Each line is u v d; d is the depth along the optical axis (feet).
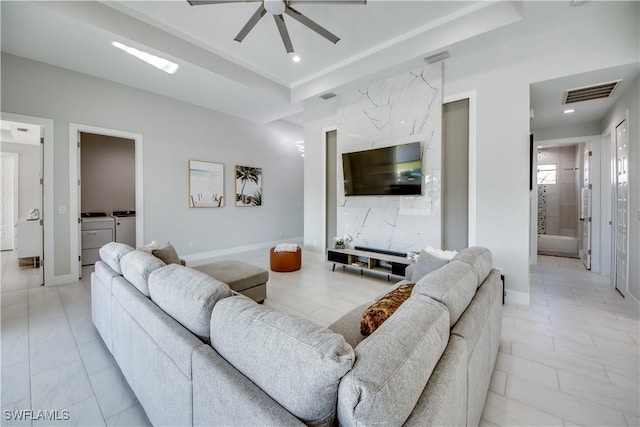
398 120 13.47
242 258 18.28
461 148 12.05
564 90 10.75
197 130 17.61
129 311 5.29
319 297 11.19
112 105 13.92
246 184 20.76
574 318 9.20
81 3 9.30
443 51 11.11
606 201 14.32
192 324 3.94
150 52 11.12
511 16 9.35
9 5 8.51
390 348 2.74
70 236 12.71
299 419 2.51
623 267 10.98
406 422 2.40
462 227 12.14
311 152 17.89
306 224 18.39
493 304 5.88
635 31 8.66
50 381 5.92
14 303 10.18
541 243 20.36
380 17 10.54
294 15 8.77
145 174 15.31
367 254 13.79
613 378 6.19
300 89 16.38
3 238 20.01
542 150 22.54
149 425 4.83
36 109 11.76
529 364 6.72
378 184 14.05
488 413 5.19
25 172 20.71
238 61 13.94
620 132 11.35
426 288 4.33
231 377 3.01
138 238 15.20
